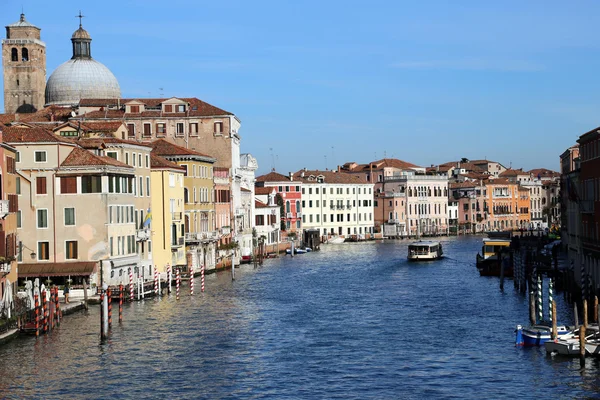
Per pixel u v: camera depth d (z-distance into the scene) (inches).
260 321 2418.8
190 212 3828.7
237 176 4670.3
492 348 2003.0
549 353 1920.5
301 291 3149.6
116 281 2888.8
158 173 3415.4
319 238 6210.6
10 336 2103.8
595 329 1958.7
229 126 4554.6
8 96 5890.8
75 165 2800.2
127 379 1763.0
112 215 2864.2
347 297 2957.7
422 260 4630.9
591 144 2721.5
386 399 1620.3
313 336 2188.7
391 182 7696.9
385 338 2151.8
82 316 2463.1
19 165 2802.7
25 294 2351.1
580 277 2871.6
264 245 5167.3
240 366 1866.4
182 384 1729.8
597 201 2625.5
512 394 1638.8
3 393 1665.8
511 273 3619.6
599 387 1668.3
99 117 4495.6
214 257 4084.6
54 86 5310.0
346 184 7244.1
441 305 2714.1
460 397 1627.7
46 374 1797.5
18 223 2795.3
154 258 3390.7
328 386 1708.9
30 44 5861.2
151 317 2479.1
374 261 4697.3
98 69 5329.7
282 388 1696.6
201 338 2162.9
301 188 6835.6
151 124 4571.9
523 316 2449.6
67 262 2787.9
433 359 1910.7
